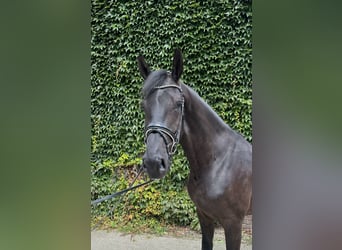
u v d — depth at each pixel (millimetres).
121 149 3873
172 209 3775
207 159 1914
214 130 1952
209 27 3668
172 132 1663
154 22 3779
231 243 1929
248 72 3607
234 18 3621
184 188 3799
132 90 3842
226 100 3648
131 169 3896
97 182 3928
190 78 3715
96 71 3889
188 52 3711
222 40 3648
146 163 1602
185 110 1833
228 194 1893
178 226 3803
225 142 1983
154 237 3609
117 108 3879
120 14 3848
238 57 3617
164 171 1609
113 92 3869
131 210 3891
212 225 2096
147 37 3799
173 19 3738
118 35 3859
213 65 3658
